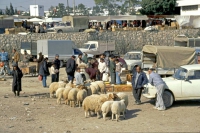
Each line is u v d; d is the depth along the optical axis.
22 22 64.62
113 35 56.41
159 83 18.77
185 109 18.88
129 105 20.00
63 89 20.39
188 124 15.98
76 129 15.23
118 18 65.50
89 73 25.33
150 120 16.72
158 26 59.88
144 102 20.84
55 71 26.16
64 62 41.50
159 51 25.61
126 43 56.88
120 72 25.20
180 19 62.91
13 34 49.38
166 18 68.69
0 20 57.38
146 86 20.11
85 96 19.34
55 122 16.55
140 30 58.75
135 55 35.88
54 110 19.00
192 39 44.44
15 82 23.09
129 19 66.31
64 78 31.89
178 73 19.98
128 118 17.12
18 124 16.22
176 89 19.22
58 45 41.16
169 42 59.62
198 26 63.06
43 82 27.25
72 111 18.73
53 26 62.41
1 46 48.56
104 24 68.88
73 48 42.28
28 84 28.75
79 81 21.75
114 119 16.83
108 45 47.12
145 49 27.14
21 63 38.88
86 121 16.62
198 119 16.83
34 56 42.50
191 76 19.36
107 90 24.19
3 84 28.89
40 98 22.48
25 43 43.94
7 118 17.34
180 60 25.77
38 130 15.14
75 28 60.25
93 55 43.12
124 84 25.23
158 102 18.89
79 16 61.06
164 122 16.34
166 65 25.64
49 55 40.72
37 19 73.44
